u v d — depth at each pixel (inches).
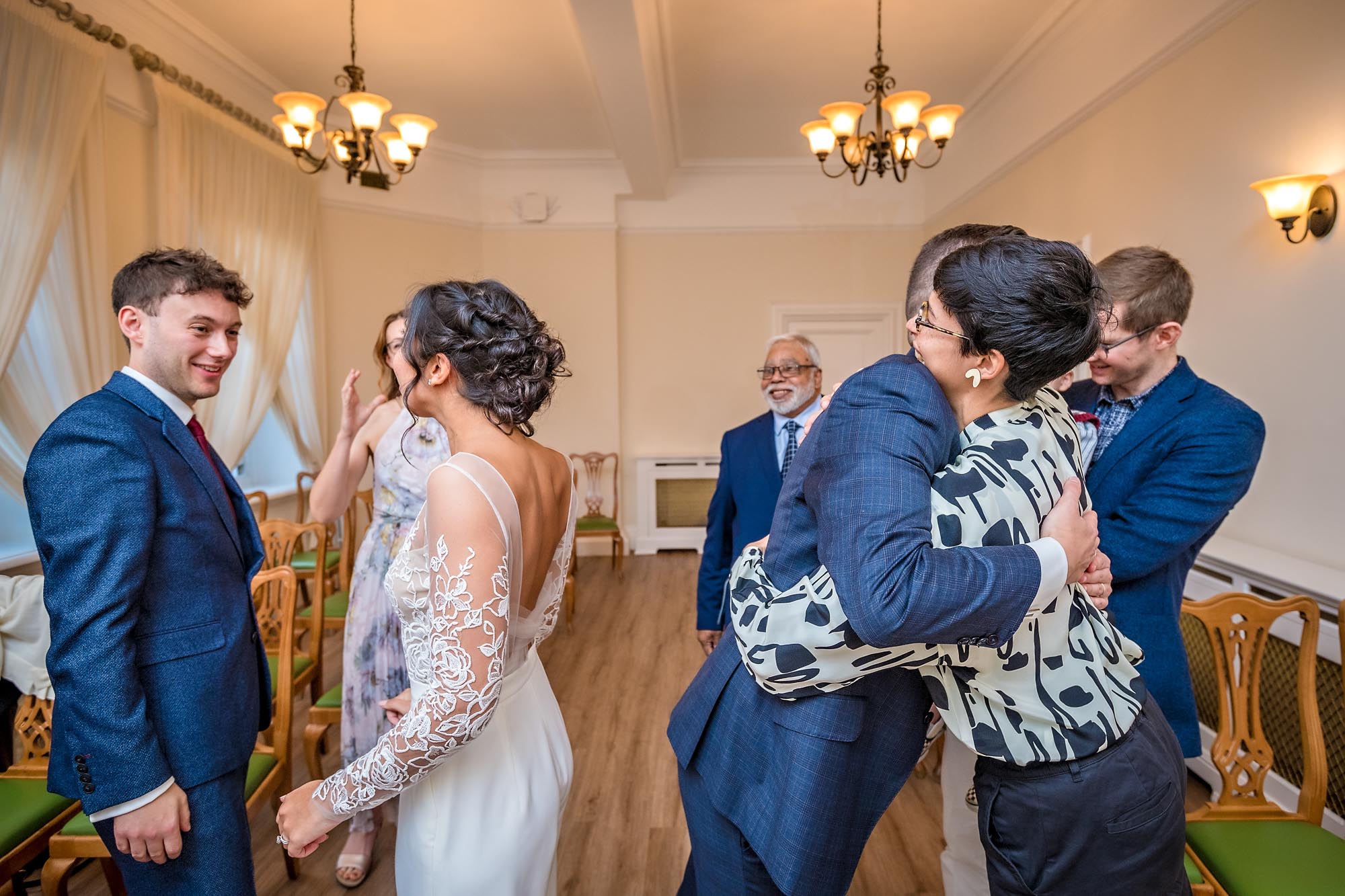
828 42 166.1
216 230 161.8
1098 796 35.2
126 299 52.2
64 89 119.3
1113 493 59.3
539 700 47.3
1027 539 33.0
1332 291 95.3
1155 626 57.1
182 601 49.1
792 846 37.4
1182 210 123.7
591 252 249.3
